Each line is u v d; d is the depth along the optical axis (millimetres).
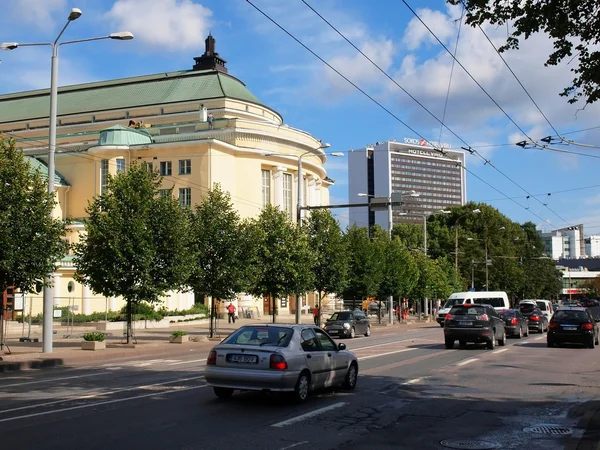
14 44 22906
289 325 12383
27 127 67250
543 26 10172
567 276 140125
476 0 10211
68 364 20734
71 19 22266
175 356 23516
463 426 10016
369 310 72062
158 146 55719
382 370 17375
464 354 22703
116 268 26562
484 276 89062
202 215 33219
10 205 19797
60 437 8664
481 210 93625
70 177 58375
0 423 9609
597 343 28031
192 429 9336
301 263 36875
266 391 11938
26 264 20266
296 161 62438
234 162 58406
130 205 27422
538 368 18203
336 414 10758
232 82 67000
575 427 10023
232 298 33500
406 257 54469
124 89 68188
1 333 21906
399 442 8836
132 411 10734
